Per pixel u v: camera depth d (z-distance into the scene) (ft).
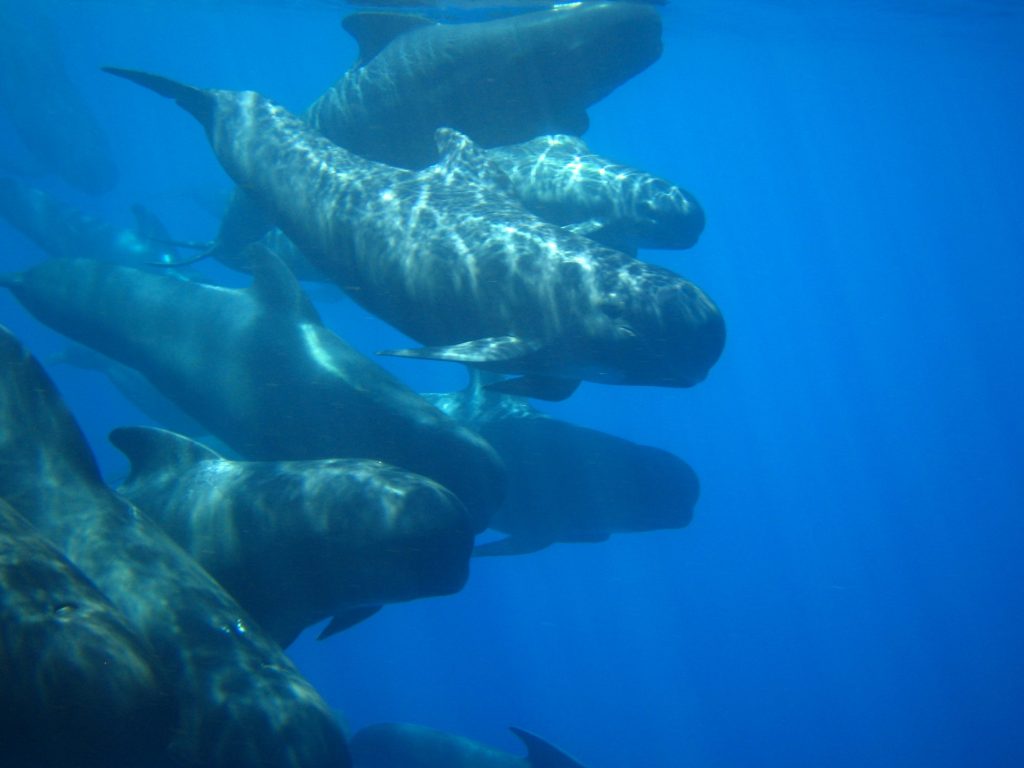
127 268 33.58
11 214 64.59
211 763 15.70
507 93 31.71
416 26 32.94
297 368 28.40
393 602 22.20
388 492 21.06
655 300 23.08
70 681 12.24
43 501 18.29
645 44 30.96
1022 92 218.79
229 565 21.88
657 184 36.17
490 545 34.65
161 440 24.56
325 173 29.04
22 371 19.19
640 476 34.35
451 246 25.72
